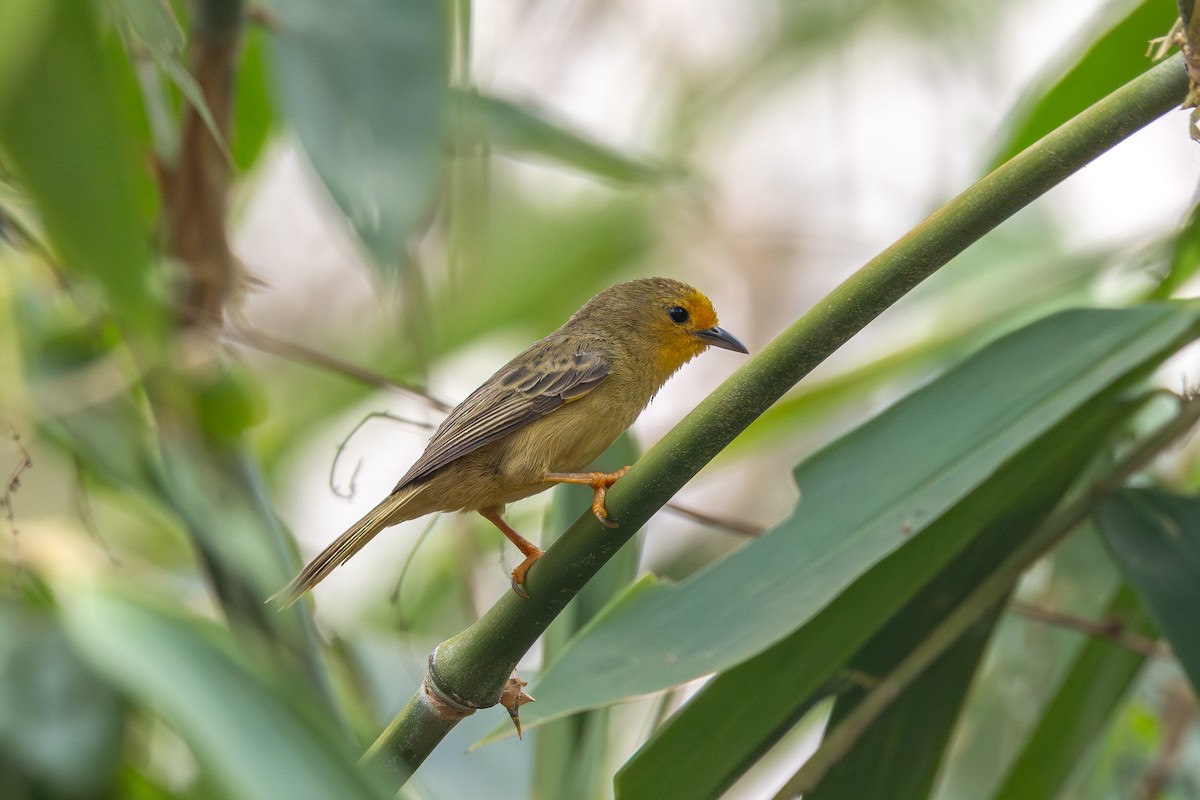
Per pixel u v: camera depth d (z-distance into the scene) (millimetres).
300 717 4969
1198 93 5934
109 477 9078
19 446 7617
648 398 10664
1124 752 10953
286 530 10008
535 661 11398
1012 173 6125
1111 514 7879
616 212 15836
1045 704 9531
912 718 7945
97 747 6492
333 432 14016
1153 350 7367
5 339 8586
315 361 9586
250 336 9508
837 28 16625
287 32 6652
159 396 8836
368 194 6324
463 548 10125
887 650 8062
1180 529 7832
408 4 6742
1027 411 7406
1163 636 7457
